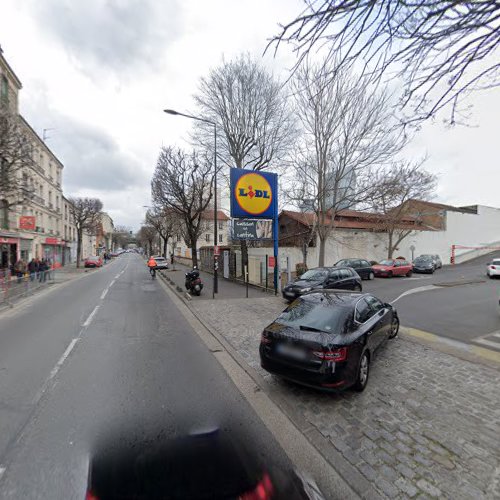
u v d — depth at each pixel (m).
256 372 4.79
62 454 2.79
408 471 2.60
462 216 33.53
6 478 2.50
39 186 25.77
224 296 12.39
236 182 12.26
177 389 4.18
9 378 4.49
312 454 2.83
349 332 3.98
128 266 36.00
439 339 6.48
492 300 10.93
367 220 26.53
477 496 2.31
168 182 18.11
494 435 3.09
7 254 19.94
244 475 2.46
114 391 4.10
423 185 23.16
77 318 8.53
